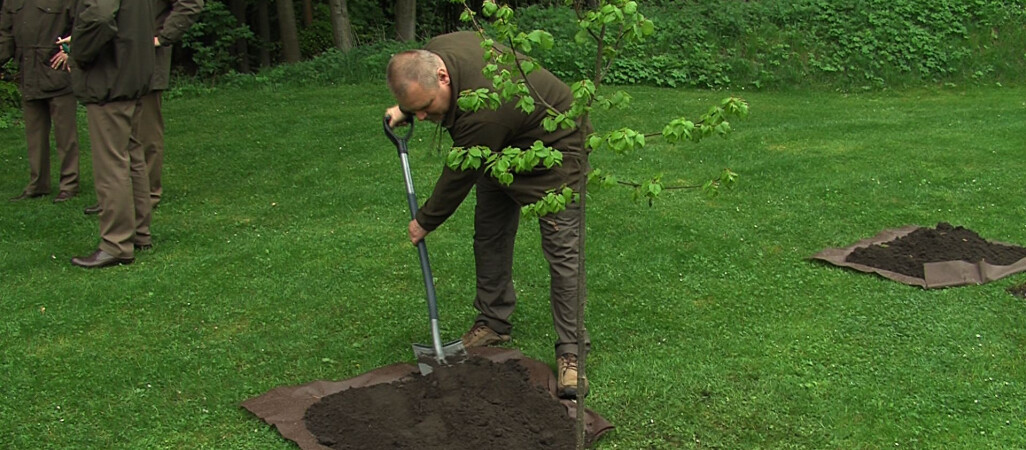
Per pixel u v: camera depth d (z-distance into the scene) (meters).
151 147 6.79
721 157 8.15
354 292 5.07
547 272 5.35
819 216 6.37
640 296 4.99
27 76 6.85
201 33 13.73
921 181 7.18
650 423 3.66
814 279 5.20
